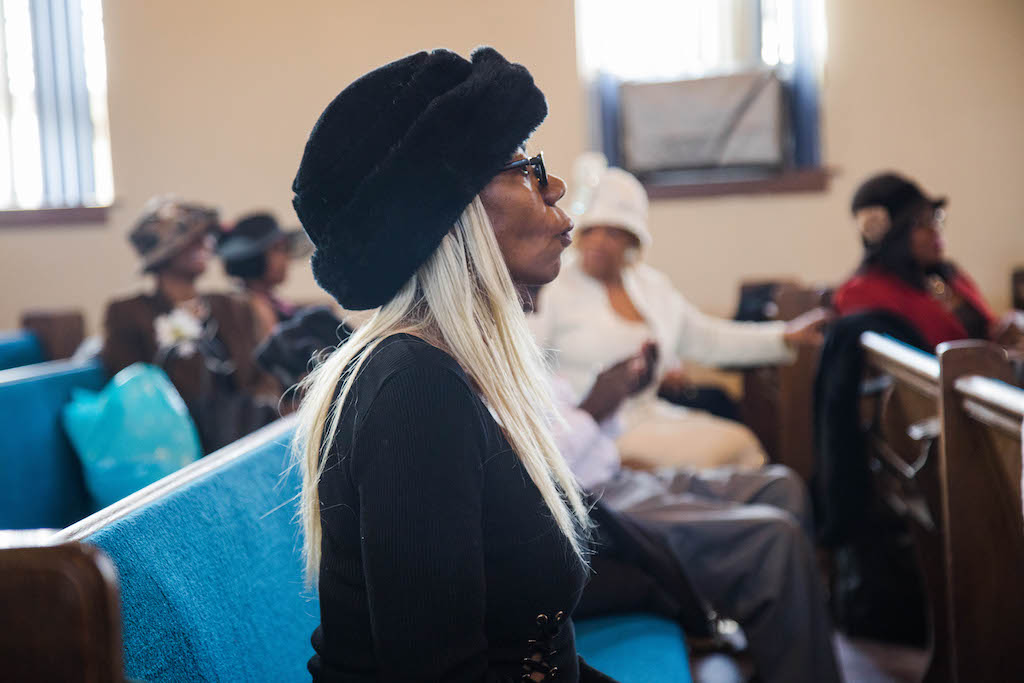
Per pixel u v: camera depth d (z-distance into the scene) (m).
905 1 4.92
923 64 4.94
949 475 1.76
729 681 2.55
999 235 4.97
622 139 5.05
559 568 0.99
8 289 5.21
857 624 2.90
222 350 3.13
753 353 3.45
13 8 5.11
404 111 0.96
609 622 1.85
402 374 0.90
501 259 1.02
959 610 1.78
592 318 3.10
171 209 3.28
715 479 2.41
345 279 0.99
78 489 2.76
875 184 3.24
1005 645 1.76
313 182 0.98
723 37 5.04
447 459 0.88
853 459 2.69
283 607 1.32
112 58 5.12
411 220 0.96
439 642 0.87
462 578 0.87
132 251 5.17
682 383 3.35
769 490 2.37
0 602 0.66
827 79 4.98
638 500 2.15
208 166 5.16
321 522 1.00
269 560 1.32
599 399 2.35
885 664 2.70
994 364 1.75
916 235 3.18
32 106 5.15
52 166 5.18
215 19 5.11
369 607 0.89
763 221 5.02
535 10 4.99
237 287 3.56
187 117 5.14
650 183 5.08
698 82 4.98
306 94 5.12
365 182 0.95
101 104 5.21
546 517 0.99
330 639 0.98
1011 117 4.92
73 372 2.95
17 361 3.87
